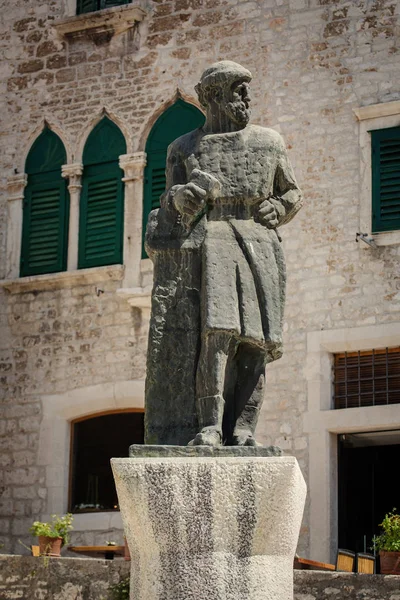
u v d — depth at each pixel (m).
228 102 9.28
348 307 19.94
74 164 22.45
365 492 19.61
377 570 18.47
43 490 21.27
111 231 22.08
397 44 20.70
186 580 8.10
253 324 8.86
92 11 22.94
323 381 19.78
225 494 8.12
